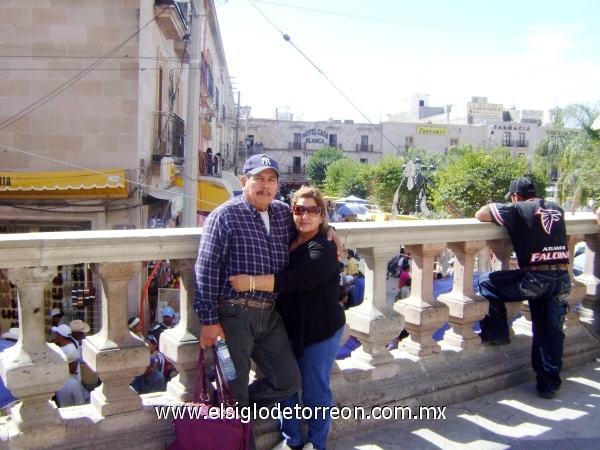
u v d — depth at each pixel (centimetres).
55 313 1092
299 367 298
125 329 285
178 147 1714
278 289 269
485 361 414
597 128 659
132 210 1341
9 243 247
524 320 477
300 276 273
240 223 269
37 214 1302
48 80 1337
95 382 613
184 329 304
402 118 10025
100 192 1300
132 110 1345
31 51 1330
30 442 264
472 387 395
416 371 381
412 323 387
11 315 1227
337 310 299
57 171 1320
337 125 7906
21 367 257
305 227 281
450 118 8900
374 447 327
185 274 301
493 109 8631
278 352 288
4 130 1338
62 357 268
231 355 276
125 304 284
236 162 5819
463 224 394
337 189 5588
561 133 2866
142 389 517
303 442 311
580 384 429
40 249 254
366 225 351
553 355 395
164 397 308
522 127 7950
